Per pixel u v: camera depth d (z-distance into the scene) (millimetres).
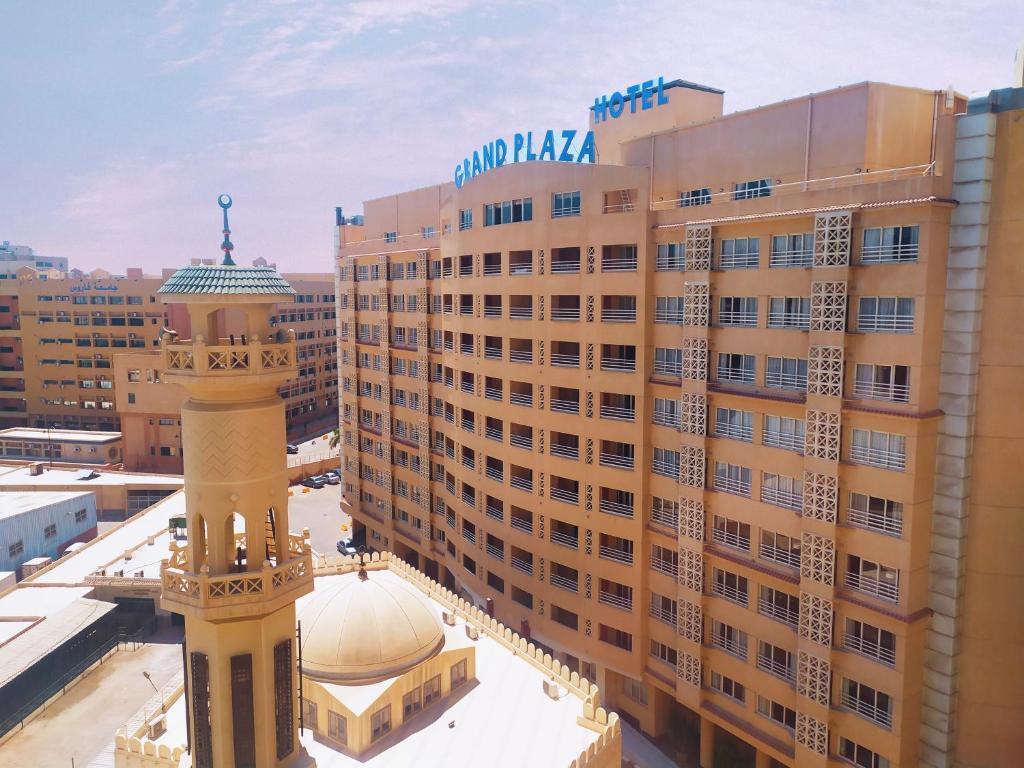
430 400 71812
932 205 33250
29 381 144625
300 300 157250
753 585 42156
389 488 79062
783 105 42438
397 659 33594
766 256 40281
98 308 140875
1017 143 32812
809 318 38375
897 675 35656
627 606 49625
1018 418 34000
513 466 56688
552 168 51406
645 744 49031
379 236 84312
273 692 22203
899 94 39781
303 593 22422
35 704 52594
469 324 61188
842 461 37062
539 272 52969
